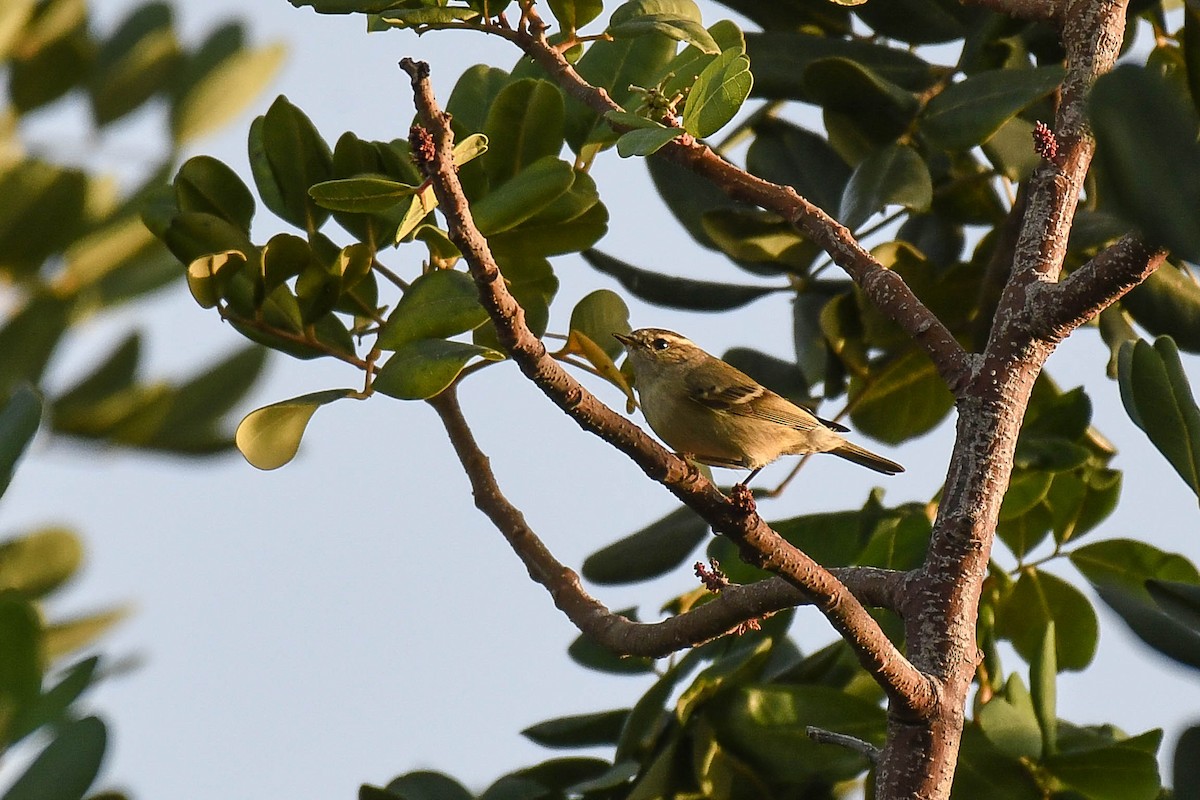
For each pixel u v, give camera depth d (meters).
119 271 6.21
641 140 7.13
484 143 6.39
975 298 11.75
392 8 8.49
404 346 8.41
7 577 6.21
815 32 12.12
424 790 9.67
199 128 6.48
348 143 9.21
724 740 9.45
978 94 10.10
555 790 9.74
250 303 8.79
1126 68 4.73
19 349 5.85
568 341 9.00
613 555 10.73
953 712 6.82
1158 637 7.92
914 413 12.02
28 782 5.05
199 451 5.95
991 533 7.15
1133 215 4.75
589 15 8.58
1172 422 7.61
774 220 11.65
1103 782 8.95
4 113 6.22
